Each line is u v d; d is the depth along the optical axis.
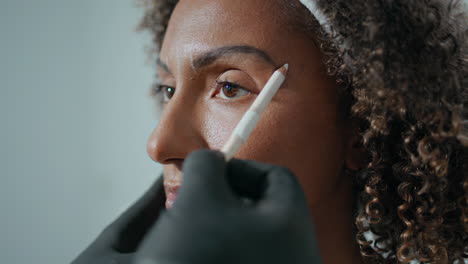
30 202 1.32
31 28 1.32
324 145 0.59
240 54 0.57
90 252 0.67
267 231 0.31
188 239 0.30
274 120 0.56
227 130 0.56
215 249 0.30
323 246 0.62
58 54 1.32
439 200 0.59
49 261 1.30
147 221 0.75
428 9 0.59
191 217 0.31
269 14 0.59
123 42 1.29
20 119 1.33
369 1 0.56
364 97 0.58
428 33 0.57
